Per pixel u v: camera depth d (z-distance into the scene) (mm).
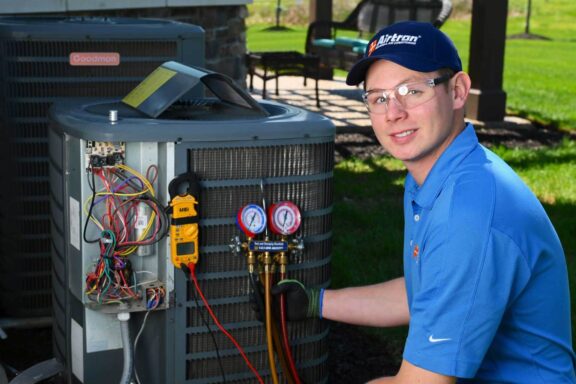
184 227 2943
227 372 3184
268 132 3014
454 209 2229
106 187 2920
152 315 3078
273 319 3053
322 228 3186
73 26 4121
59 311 3361
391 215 6359
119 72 4188
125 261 2971
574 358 2473
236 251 3035
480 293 2176
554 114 11031
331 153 3189
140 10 6367
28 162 4160
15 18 4566
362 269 5148
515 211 2213
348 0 24016
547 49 21031
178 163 2936
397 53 2328
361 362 4051
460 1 26500
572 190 7234
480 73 10055
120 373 3129
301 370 3283
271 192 3078
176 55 4246
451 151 2363
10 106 4098
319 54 12125
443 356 2207
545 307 2309
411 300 2570
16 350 4074
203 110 3346
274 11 25641
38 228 4230
